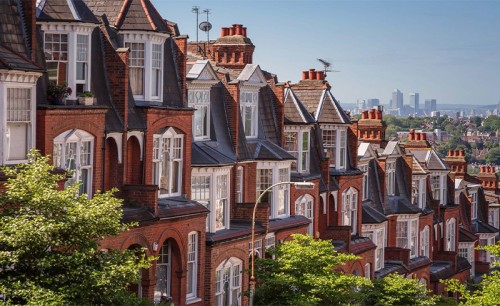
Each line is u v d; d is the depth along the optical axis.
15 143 43.94
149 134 54.84
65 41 49.09
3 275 36.81
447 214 104.94
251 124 69.12
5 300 37.00
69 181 47.88
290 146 75.25
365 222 85.19
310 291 56.09
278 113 72.44
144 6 55.88
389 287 65.31
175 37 58.78
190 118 58.56
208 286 58.97
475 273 115.00
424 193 97.62
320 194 76.81
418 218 94.25
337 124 79.81
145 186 52.34
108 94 52.47
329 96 80.81
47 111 45.66
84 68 50.09
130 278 38.03
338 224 79.75
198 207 57.12
